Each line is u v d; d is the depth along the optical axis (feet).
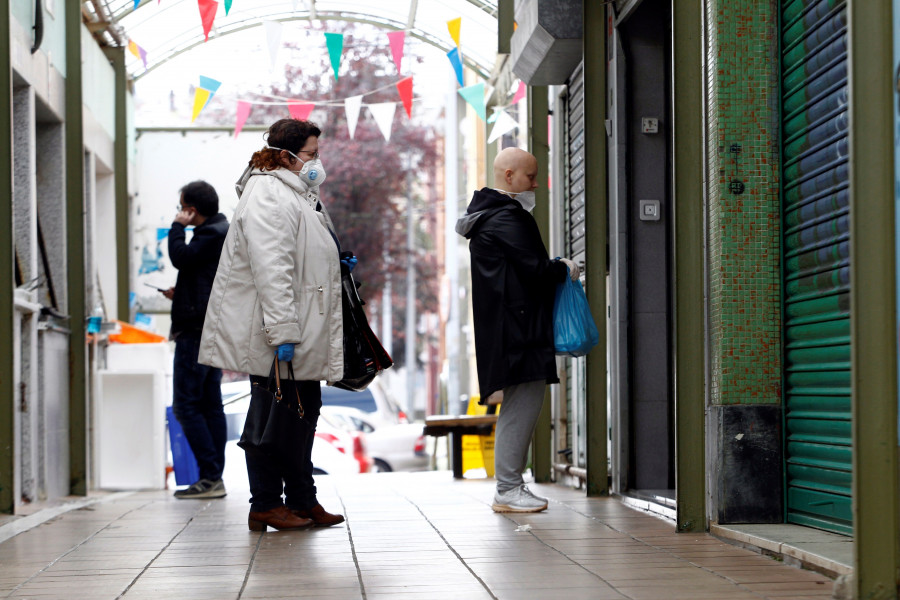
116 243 50.49
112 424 37.78
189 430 30.73
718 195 19.72
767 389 19.69
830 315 17.92
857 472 12.89
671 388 27.30
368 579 15.62
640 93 27.89
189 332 30.40
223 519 24.22
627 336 27.25
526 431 23.99
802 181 18.93
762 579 15.11
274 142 21.34
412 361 137.59
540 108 35.78
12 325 24.45
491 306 23.07
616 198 27.61
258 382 20.97
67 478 34.04
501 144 55.36
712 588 14.47
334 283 21.16
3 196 24.12
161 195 61.36
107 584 15.64
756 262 19.71
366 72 122.83
